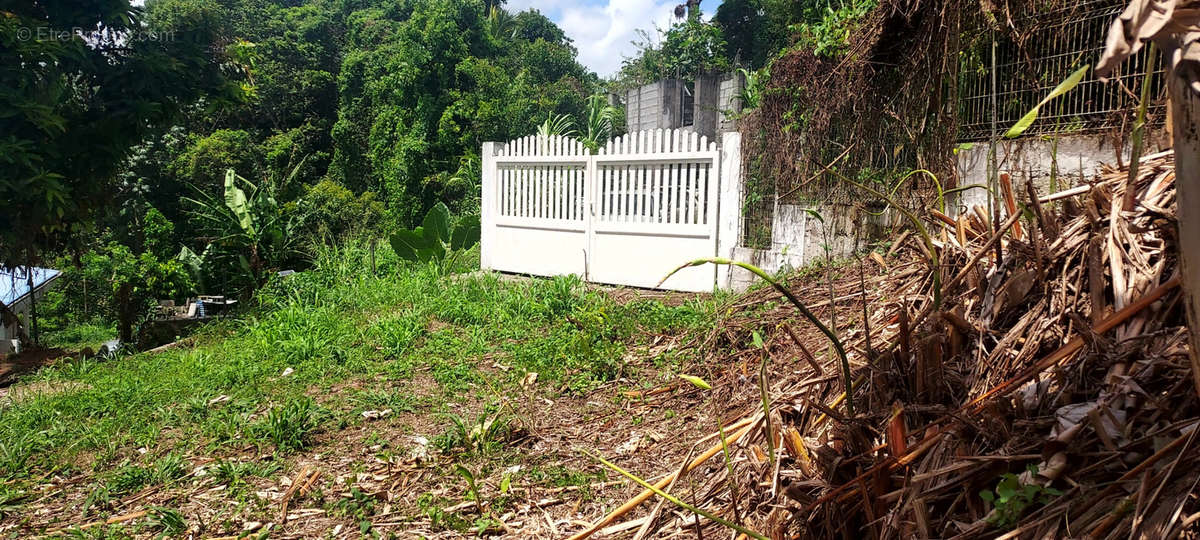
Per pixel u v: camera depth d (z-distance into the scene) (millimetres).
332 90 43562
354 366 5961
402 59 31641
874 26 5812
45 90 8539
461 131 30984
